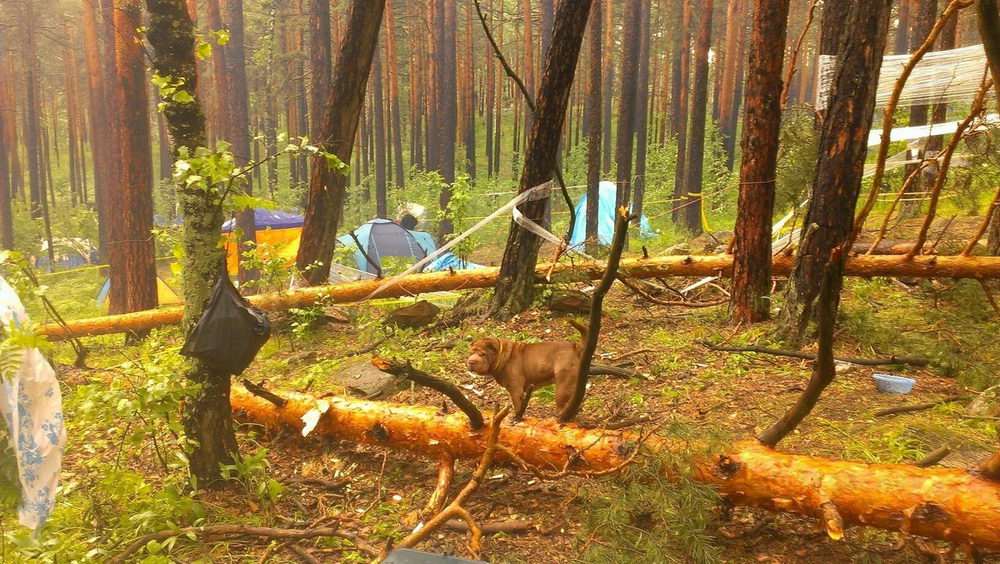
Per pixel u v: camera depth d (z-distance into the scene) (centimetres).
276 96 4031
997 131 915
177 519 452
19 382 335
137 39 466
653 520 408
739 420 542
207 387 485
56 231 3092
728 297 924
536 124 874
